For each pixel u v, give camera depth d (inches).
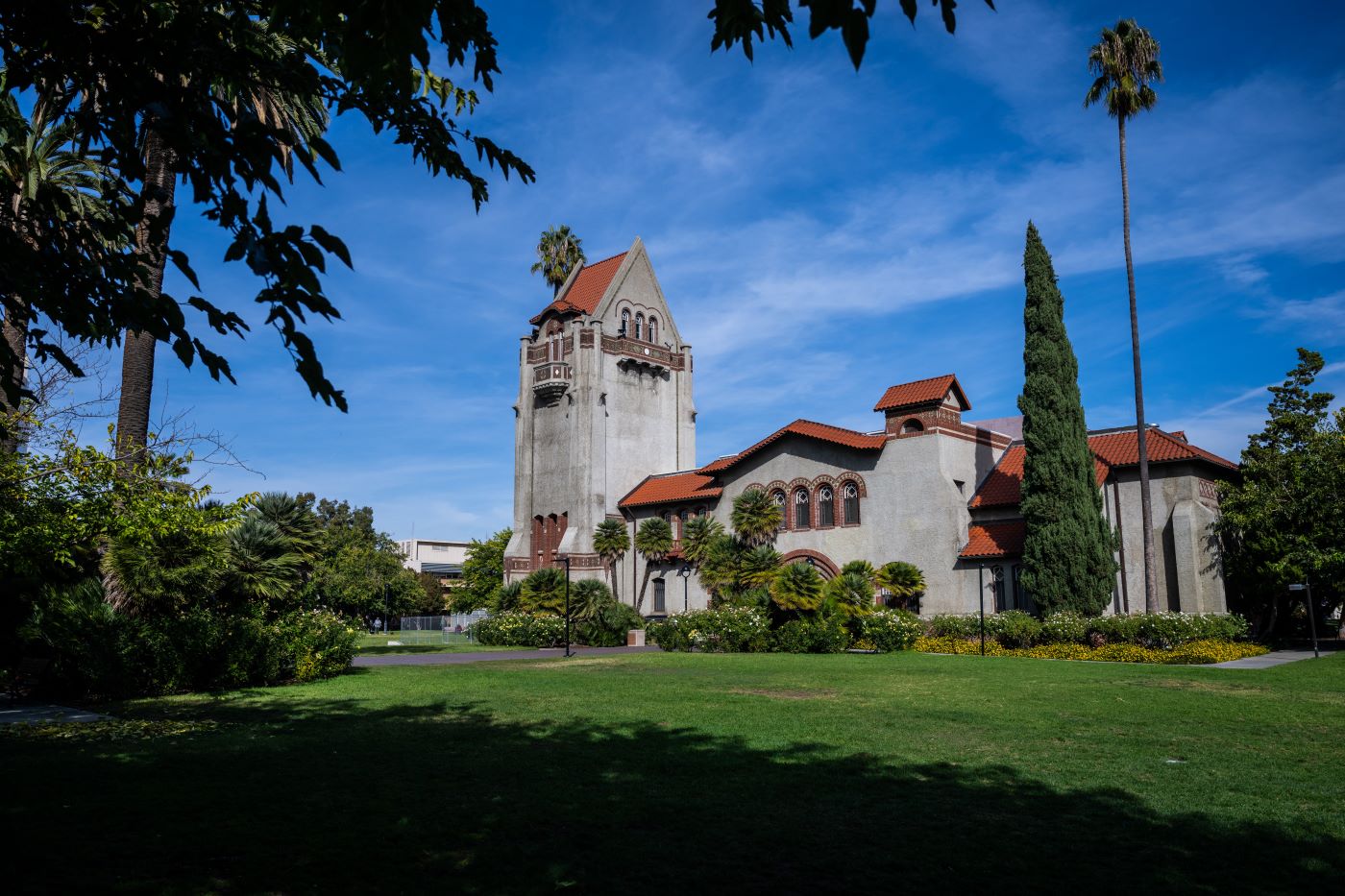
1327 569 1291.8
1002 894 247.0
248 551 888.3
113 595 803.4
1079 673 910.4
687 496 1920.5
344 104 236.4
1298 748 464.4
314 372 205.8
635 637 1644.9
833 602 1371.8
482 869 265.0
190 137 196.5
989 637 1321.4
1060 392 1355.8
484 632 1868.8
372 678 908.0
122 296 215.6
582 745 472.7
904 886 252.8
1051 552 1310.3
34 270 220.8
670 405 2258.9
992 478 1620.3
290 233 193.6
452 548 5393.7
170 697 726.5
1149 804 344.5
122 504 636.7
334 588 3036.4
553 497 2127.2
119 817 321.4
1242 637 1330.0
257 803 342.6
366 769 407.2
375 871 262.8
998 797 355.3
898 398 1604.3
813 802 346.3
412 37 167.9
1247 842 294.2
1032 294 1403.8
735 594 1585.9
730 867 268.4
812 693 726.5
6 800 347.3
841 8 143.6
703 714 595.2
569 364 2130.9
